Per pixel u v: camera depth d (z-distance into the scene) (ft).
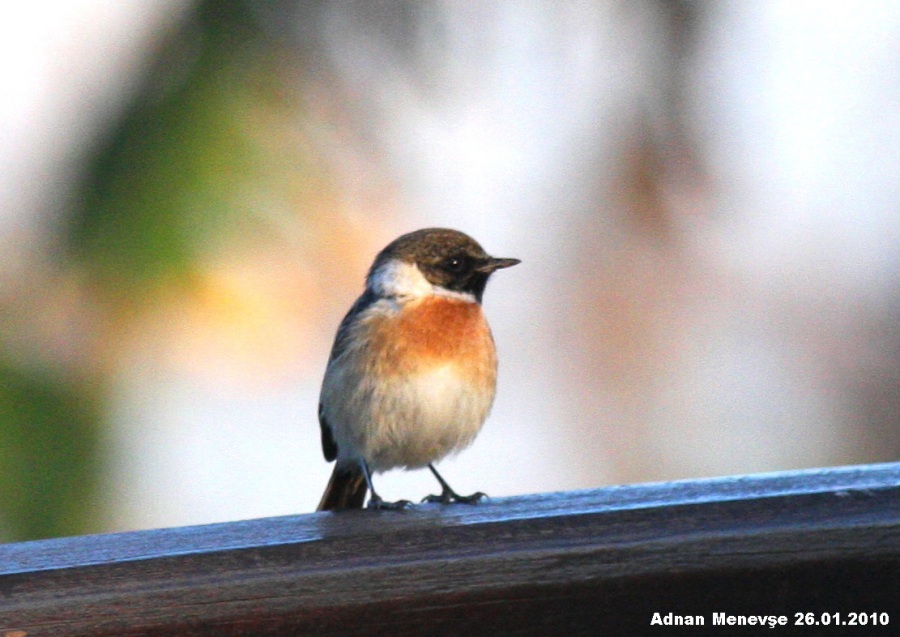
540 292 53.31
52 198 36.09
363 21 38.88
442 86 40.98
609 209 47.16
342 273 38.32
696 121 44.21
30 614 20.63
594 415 53.26
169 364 36.45
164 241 34.73
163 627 20.90
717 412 53.62
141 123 35.35
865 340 55.83
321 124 38.01
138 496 36.55
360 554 21.68
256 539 22.56
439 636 21.48
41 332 35.50
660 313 51.67
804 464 53.47
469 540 21.95
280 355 37.45
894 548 21.86
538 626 21.57
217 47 36.14
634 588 21.58
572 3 43.16
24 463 34.58
